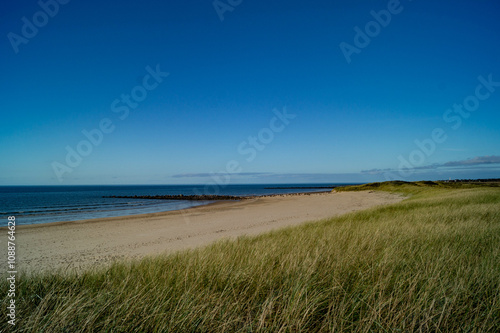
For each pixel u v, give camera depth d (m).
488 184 61.31
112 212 30.64
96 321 2.38
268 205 35.81
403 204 17.27
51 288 3.17
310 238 6.07
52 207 37.47
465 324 2.13
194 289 2.99
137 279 3.45
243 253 4.80
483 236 5.06
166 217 23.70
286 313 2.29
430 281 2.67
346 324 2.26
